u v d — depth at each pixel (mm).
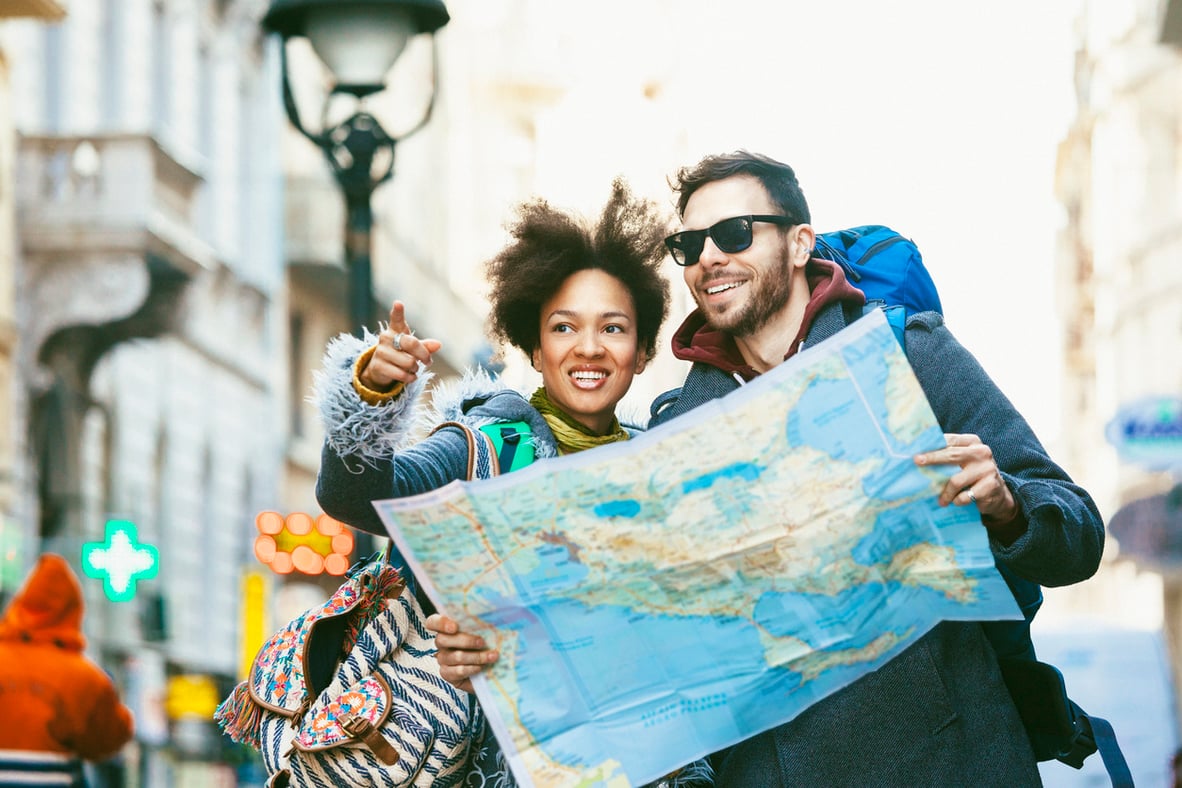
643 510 3662
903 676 3869
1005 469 3904
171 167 21328
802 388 3656
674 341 4309
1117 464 42250
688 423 3635
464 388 4391
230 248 27000
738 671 3734
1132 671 12617
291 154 29734
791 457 3666
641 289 4336
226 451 26641
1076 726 4094
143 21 23484
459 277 40719
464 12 42688
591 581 3682
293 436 30203
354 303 9633
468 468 4059
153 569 17297
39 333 20453
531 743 3699
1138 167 42688
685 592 3705
